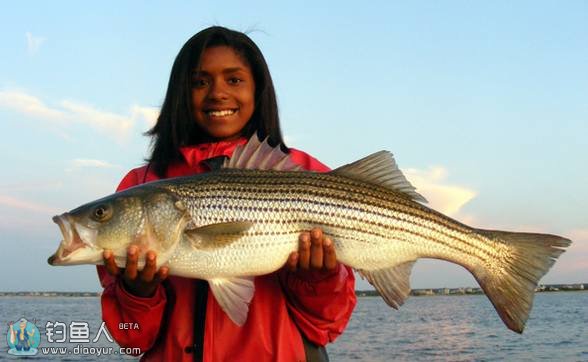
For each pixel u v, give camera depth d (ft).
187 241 3.33
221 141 3.98
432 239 3.66
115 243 3.32
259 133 4.08
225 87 3.92
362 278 3.53
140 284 3.27
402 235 3.61
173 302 3.48
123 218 3.33
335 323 3.54
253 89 4.08
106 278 3.59
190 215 3.35
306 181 3.50
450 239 3.68
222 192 3.40
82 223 3.33
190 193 3.39
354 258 3.51
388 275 3.56
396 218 3.60
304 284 3.37
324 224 3.47
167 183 3.44
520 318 3.58
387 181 3.64
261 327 3.42
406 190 3.66
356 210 3.52
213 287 3.31
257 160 3.59
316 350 3.54
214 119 3.92
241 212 3.38
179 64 3.99
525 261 3.63
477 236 3.69
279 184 3.45
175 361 3.38
